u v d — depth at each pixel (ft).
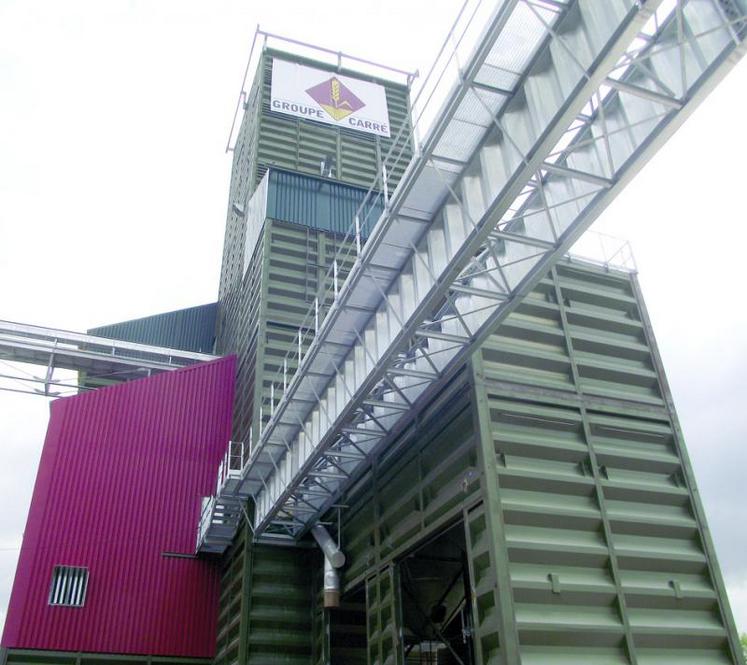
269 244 115.03
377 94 154.10
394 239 51.98
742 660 50.60
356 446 67.26
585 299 64.13
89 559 96.37
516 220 47.85
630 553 51.78
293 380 68.28
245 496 87.45
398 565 62.75
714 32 34.14
